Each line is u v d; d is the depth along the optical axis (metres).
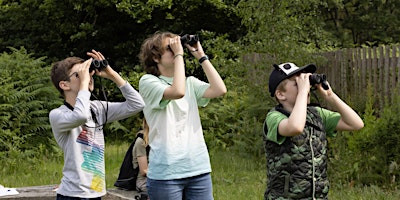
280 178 4.03
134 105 4.38
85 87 4.11
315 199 4.04
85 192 4.10
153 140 4.38
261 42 10.98
